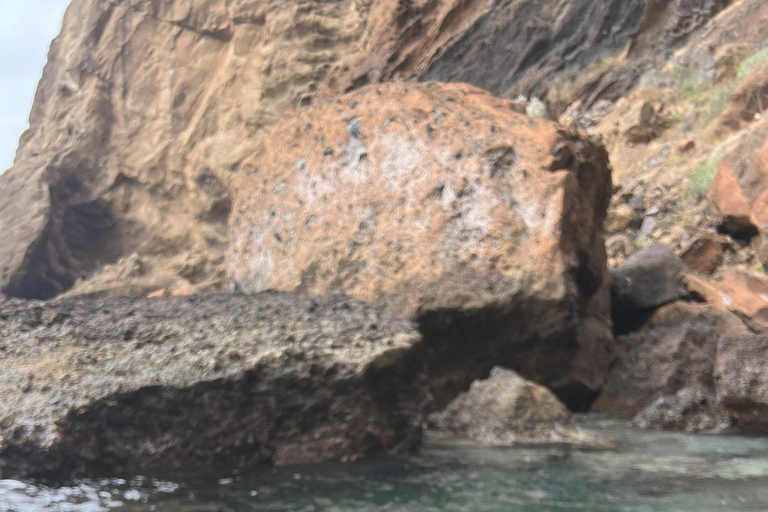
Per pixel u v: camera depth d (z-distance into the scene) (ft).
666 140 39.83
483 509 9.19
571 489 10.19
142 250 80.53
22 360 12.55
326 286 19.53
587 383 18.30
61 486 10.43
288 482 10.72
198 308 15.69
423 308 17.43
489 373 17.70
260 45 77.15
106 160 82.53
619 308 22.84
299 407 12.34
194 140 79.10
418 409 13.19
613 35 51.93
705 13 47.67
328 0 76.95
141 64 83.30
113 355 12.96
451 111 19.66
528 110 46.44
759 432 15.11
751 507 9.09
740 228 28.35
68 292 73.20
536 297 16.81
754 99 35.32
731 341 15.76
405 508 9.29
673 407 16.02
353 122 20.95
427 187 18.83
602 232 20.77
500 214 17.66
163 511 9.15
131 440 11.53
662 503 9.36
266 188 22.07
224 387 11.99
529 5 59.57
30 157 84.58
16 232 74.13
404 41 66.39
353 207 19.89
